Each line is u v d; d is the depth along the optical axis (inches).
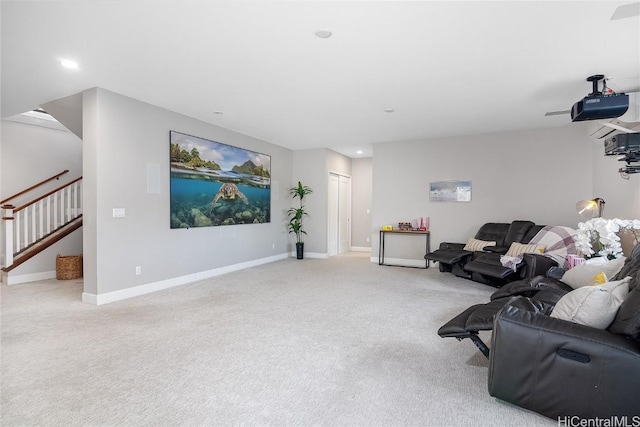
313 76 135.2
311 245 295.9
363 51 113.4
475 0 85.0
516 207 227.5
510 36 103.1
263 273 222.5
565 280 121.2
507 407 72.8
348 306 147.9
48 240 208.8
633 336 62.8
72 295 164.4
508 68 126.9
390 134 239.6
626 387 59.5
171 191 182.9
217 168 214.8
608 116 125.0
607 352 60.7
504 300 100.0
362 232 345.7
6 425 66.3
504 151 230.5
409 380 84.2
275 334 114.7
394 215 265.4
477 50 112.5
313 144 277.1
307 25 97.3
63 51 113.7
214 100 165.5
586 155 207.5
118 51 113.7
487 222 235.8
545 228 187.5
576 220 210.8
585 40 105.2
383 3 86.4
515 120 200.2
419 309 143.7
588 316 67.9
